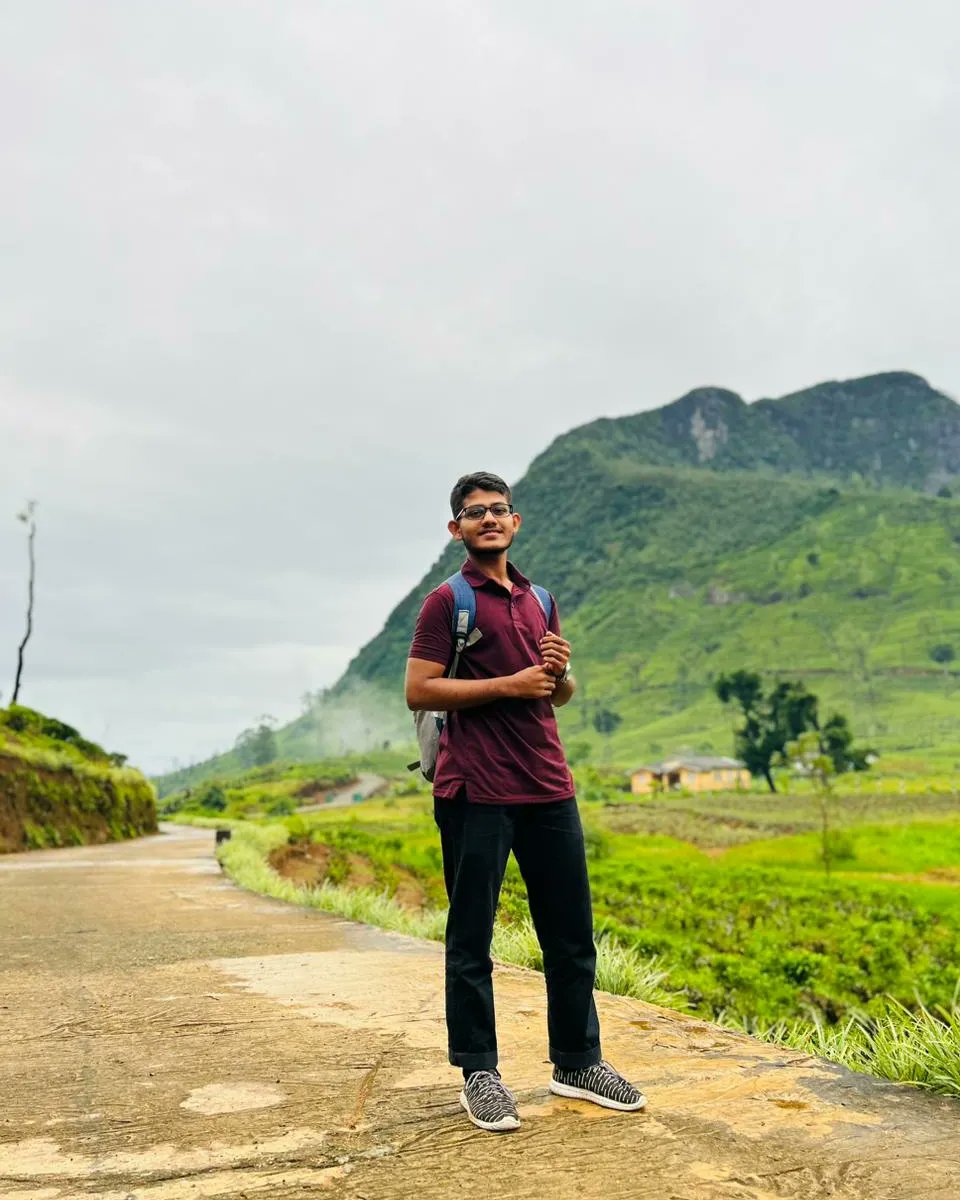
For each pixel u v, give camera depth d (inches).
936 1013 514.3
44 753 1310.3
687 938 768.9
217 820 3070.9
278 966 249.4
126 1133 115.9
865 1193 94.6
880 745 6697.8
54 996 210.7
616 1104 120.0
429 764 127.6
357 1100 127.4
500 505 128.6
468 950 120.1
